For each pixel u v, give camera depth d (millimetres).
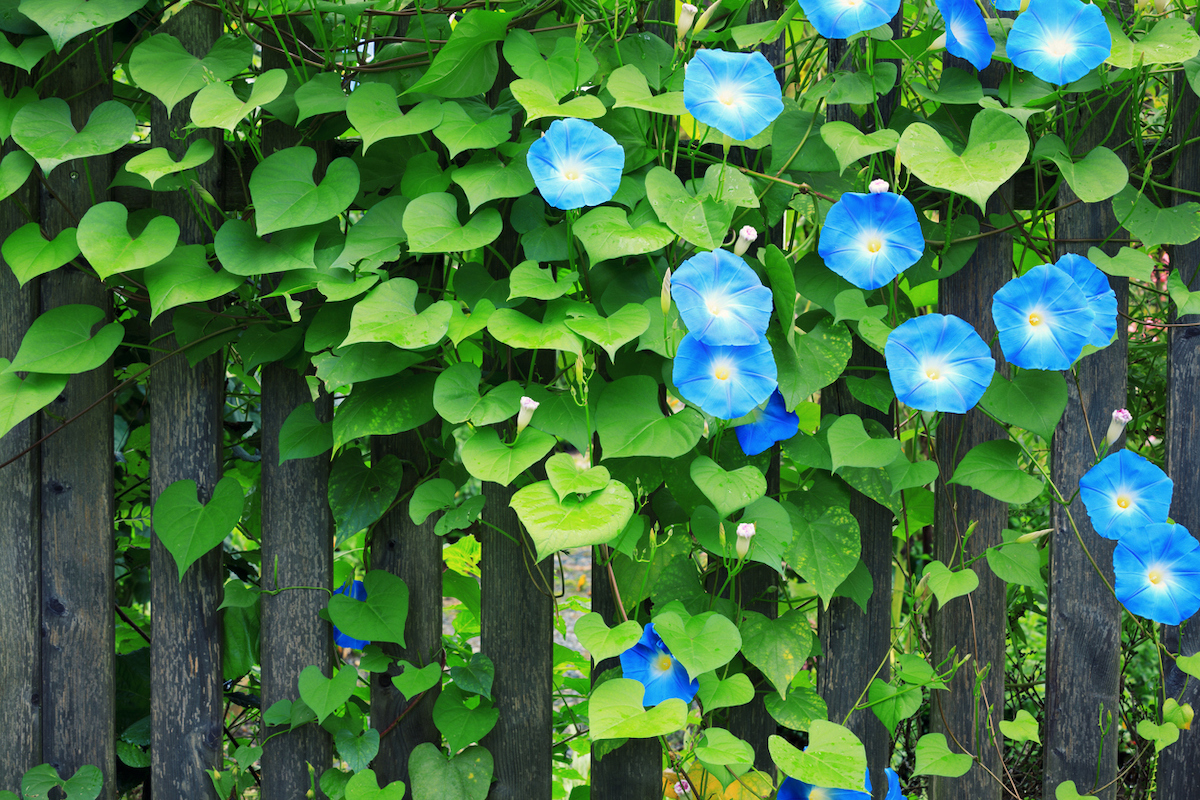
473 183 1773
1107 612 2062
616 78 1766
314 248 1845
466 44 1787
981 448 1896
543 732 2059
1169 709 2018
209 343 1959
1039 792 2514
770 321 1899
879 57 1923
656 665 1854
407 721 2080
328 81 1875
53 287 1966
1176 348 2066
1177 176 1986
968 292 2029
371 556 2066
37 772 1979
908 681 1964
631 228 1727
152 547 2006
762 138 1919
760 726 2088
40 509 2016
